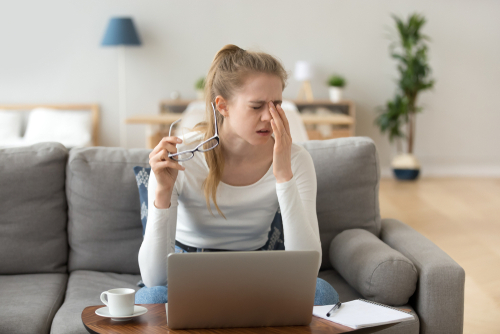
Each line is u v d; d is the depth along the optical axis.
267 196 1.53
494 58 6.17
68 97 6.14
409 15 6.09
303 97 6.17
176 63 6.12
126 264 1.88
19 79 6.09
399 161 5.97
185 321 1.05
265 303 1.06
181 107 6.00
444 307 1.47
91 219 1.87
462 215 4.35
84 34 6.04
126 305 1.11
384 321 1.10
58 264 1.89
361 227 1.94
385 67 6.16
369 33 6.11
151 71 6.13
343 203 1.94
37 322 1.46
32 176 1.85
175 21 6.07
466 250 3.42
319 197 1.93
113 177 1.87
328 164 1.94
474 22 6.12
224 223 1.54
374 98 6.21
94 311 1.15
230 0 6.06
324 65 6.16
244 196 1.52
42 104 6.11
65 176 1.91
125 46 6.06
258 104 1.33
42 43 6.04
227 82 1.37
